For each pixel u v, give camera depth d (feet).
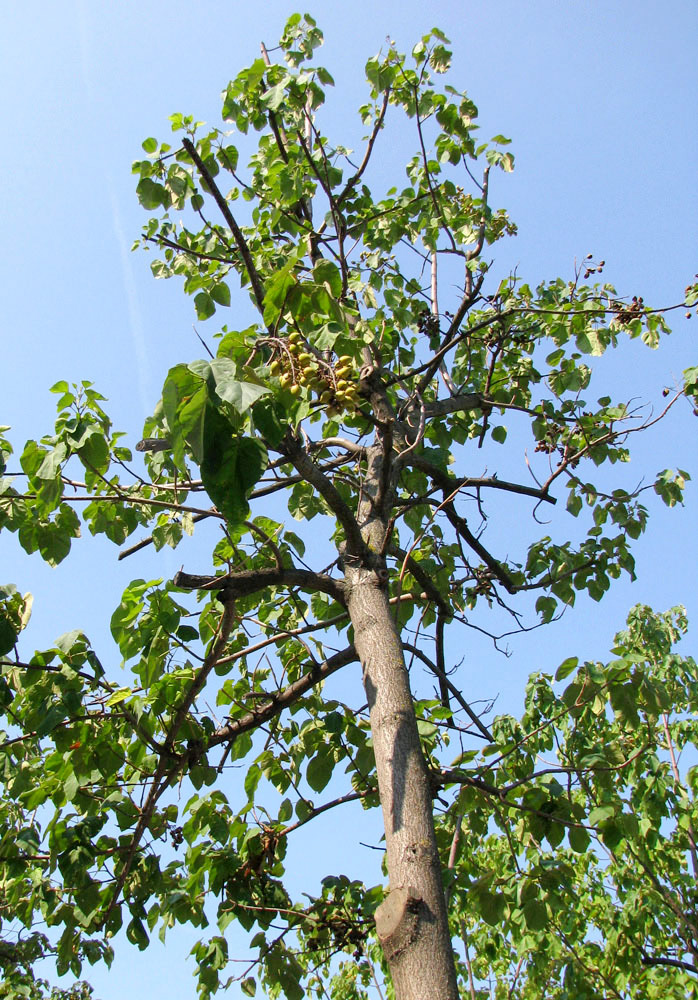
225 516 9.28
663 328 19.34
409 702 12.45
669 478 21.17
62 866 14.74
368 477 16.47
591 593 21.06
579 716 15.31
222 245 20.08
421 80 19.70
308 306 12.69
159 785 14.70
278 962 15.89
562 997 20.39
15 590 14.85
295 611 18.67
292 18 19.76
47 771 15.52
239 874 16.14
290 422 11.25
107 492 15.97
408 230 20.06
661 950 23.45
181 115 16.97
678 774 24.39
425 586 18.35
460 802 15.28
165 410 8.97
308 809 16.58
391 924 10.06
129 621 14.46
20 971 21.62
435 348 20.81
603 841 14.19
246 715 16.46
